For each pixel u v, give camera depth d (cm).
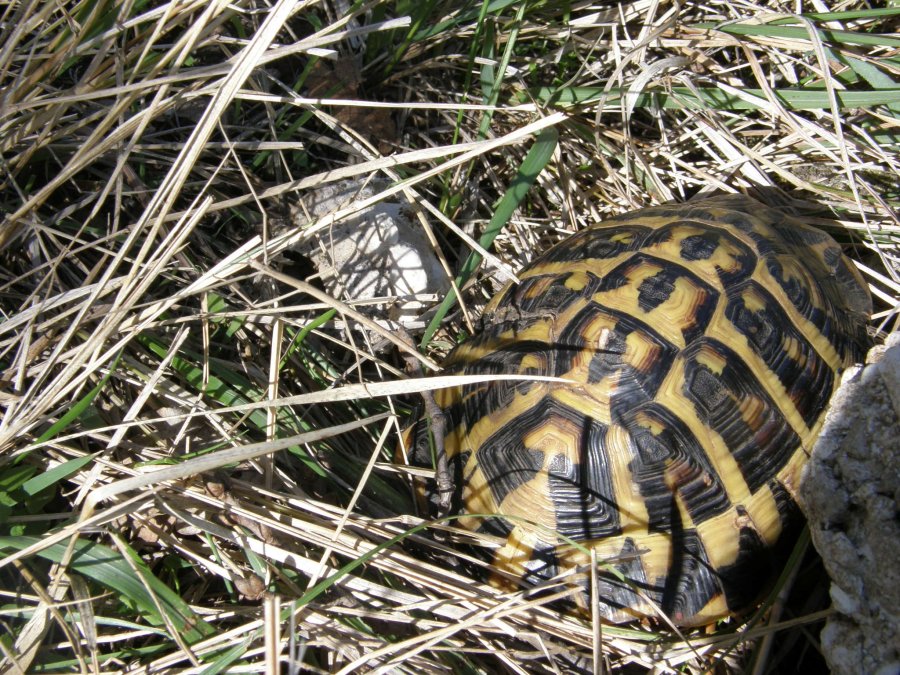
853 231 42
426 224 34
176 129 38
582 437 31
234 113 39
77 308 31
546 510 31
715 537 31
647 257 34
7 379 31
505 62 39
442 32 41
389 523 33
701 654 31
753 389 32
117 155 35
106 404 33
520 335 33
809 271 36
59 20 32
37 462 30
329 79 41
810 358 34
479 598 31
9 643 27
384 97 42
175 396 32
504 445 32
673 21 41
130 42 34
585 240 36
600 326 32
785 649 32
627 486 31
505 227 42
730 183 43
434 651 30
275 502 32
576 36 43
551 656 30
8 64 31
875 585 28
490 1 39
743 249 34
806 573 34
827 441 31
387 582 32
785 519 32
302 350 37
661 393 31
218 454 28
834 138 39
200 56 39
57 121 32
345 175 33
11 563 29
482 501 32
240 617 30
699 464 31
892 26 43
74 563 28
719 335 32
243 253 32
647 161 43
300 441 28
